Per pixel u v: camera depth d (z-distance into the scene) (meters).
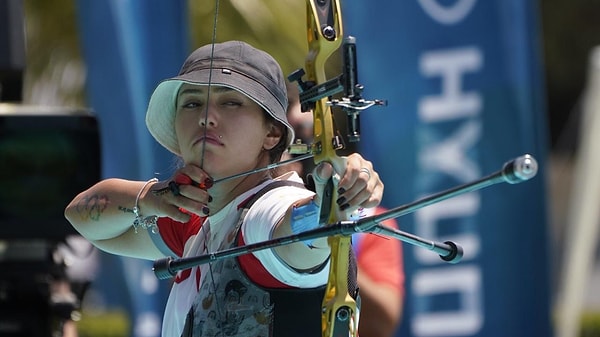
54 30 38.53
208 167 11.75
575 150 74.75
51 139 17.33
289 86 17.17
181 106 12.02
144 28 25.33
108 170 25.36
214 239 11.87
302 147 11.51
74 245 21.64
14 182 17.31
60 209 17.48
